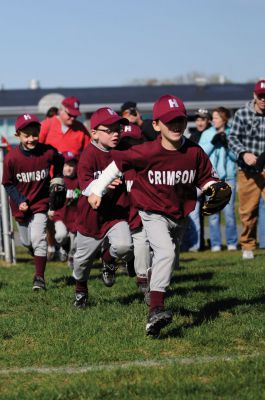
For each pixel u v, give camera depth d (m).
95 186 7.02
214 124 14.27
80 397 5.33
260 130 11.98
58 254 14.12
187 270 11.11
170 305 8.02
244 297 8.45
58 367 6.16
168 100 6.71
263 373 5.67
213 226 15.01
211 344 6.57
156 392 5.36
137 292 9.09
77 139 13.07
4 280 10.91
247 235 12.76
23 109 41.09
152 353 6.41
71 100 12.87
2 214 13.62
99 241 7.92
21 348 6.75
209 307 7.98
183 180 6.88
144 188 6.95
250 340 6.69
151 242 6.91
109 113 7.81
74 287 9.74
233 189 14.68
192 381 5.52
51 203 9.52
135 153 6.83
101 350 6.50
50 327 7.32
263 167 12.20
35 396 5.38
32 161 9.45
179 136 6.68
